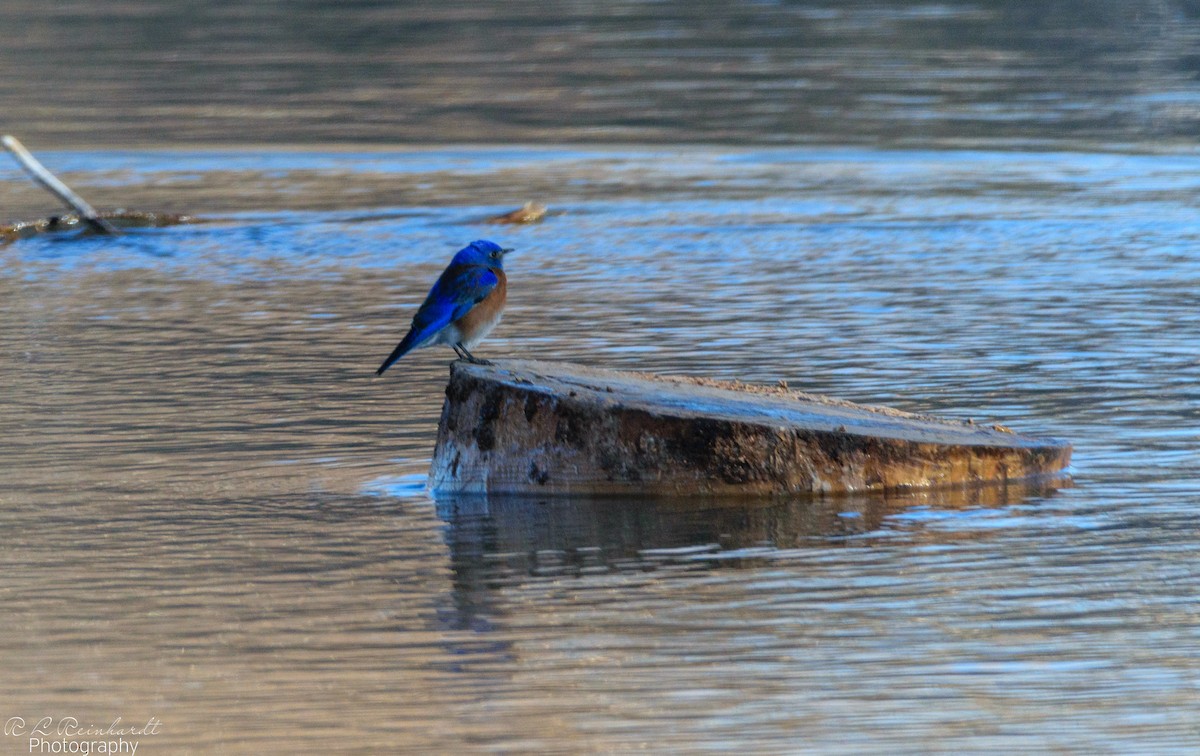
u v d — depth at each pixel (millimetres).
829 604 16469
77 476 21656
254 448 23125
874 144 57688
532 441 20875
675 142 58469
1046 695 14078
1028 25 90625
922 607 16344
